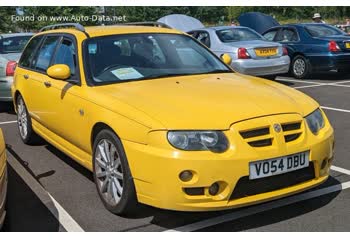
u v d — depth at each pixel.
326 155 3.85
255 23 19.97
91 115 4.19
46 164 5.51
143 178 3.58
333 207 4.07
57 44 5.44
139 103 3.83
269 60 10.97
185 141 3.43
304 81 12.45
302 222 3.82
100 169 4.18
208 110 3.62
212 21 49.09
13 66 8.42
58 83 4.96
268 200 3.58
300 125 3.73
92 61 4.66
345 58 12.19
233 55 10.82
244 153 3.43
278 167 3.54
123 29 5.17
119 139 3.82
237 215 3.96
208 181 3.39
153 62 4.80
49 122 5.28
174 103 3.76
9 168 5.38
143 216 3.99
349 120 7.56
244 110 3.65
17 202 4.41
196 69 4.91
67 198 4.46
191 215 3.98
